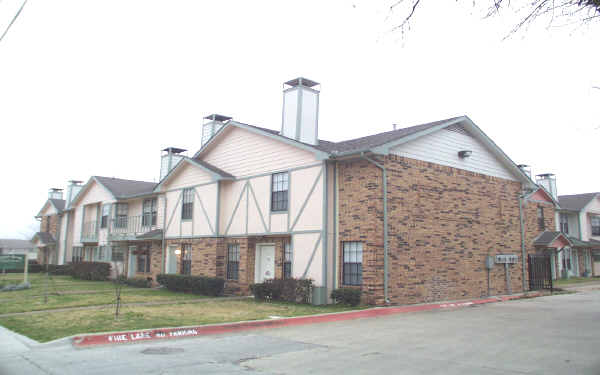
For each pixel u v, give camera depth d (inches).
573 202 1438.2
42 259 1584.6
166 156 1101.1
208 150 839.1
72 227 1425.9
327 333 400.8
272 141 703.7
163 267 890.1
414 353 315.6
